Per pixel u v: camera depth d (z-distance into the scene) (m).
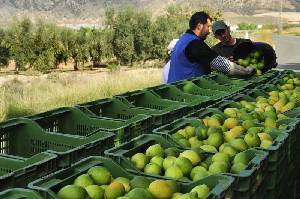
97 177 3.67
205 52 8.62
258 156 4.07
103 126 5.32
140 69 39.16
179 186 3.63
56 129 5.40
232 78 9.27
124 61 43.50
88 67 43.25
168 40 43.62
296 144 5.71
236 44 10.05
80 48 41.09
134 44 43.31
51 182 3.38
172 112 5.84
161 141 4.68
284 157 4.87
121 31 42.66
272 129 5.30
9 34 37.91
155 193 3.50
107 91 20.97
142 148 4.50
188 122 5.43
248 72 9.02
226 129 5.52
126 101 6.23
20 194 3.00
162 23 44.12
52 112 5.33
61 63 44.03
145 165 4.18
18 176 3.47
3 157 3.83
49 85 23.27
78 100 19.00
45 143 4.71
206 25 8.86
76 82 25.17
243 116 5.95
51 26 39.25
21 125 4.82
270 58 10.45
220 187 3.33
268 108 6.52
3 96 16.55
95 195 3.49
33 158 3.81
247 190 3.53
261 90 7.71
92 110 5.88
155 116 5.48
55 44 39.00
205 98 6.95
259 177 3.94
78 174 3.64
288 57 46.16
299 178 6.21
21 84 25.28
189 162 4.16
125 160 3.92
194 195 3.35
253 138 4.89
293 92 8.19
